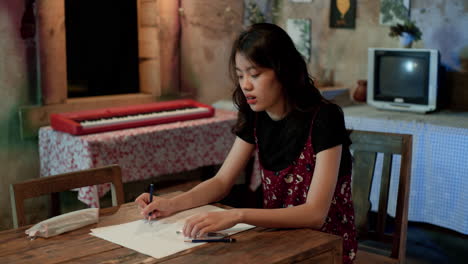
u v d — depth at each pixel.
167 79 4.36
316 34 4.85
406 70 3.93
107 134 3.31
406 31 4.28
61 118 3.41
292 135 1.66
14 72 3.54
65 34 3.87
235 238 1.40
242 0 4.77
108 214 1.63
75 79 4.04
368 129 3.82
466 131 3.37
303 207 1.52
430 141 3.53
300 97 1.62
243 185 4.45
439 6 4.16
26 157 3.65
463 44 4.07
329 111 1.63
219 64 4.71
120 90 4.33
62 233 1.47
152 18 4.24
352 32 4.64
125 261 1.26
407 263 3.24
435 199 3.55
